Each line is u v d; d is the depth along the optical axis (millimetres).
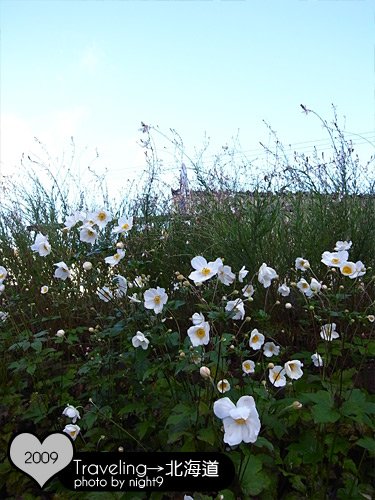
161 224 1775
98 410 967
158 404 982
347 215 1504
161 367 952
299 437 903
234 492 774
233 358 1234
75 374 1246
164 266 1534
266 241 1460
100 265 1508
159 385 1032
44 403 1122
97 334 1114
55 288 1482
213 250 1535
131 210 1940
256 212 1448
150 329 1015
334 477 866
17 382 1243
